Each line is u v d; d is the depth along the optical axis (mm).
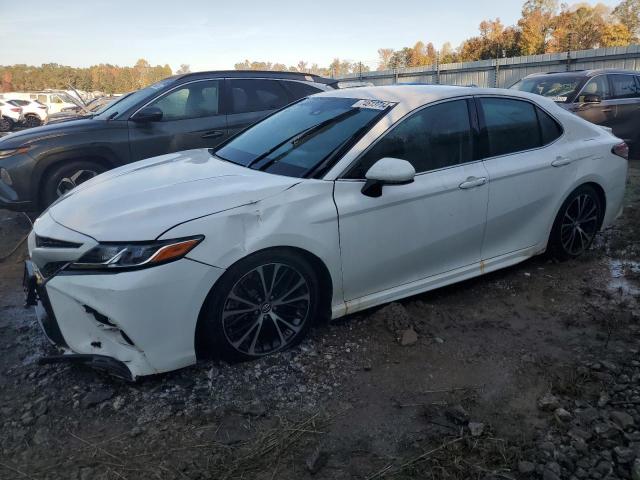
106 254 2635
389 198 3320
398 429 2570
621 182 4723
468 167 3732
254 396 2801
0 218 6473
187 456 2391
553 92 9734
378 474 2287
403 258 3486
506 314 3707
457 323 3576
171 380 2910
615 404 2703
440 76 23969
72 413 2678
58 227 2918
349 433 2543
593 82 9539
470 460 2361
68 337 2799
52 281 2744
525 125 4129
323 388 2883
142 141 6039
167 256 2646
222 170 3459
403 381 2951
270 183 3102
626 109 9516
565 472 2285
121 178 3449
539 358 3150
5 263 4973
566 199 4348
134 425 2588
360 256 3285
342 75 28047
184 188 3100
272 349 3135
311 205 3068
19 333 3521
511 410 2701
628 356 3135
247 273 2889
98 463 2354
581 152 4371
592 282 4195
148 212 2791
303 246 3027
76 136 5750
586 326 3527
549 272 4391
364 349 3248
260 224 2898
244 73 6668
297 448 2443
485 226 3844
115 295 2590
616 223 5680
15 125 24062
